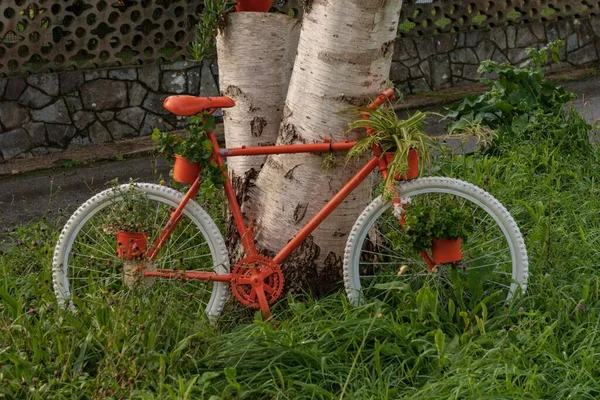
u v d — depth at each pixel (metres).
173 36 8.94
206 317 4.34
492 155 6.74
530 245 4.89
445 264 4.48
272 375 3.81
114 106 8.66
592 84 10.17
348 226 4.64
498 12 10.45
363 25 4.30
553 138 6.73
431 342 4.13
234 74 5.00
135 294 4.29
